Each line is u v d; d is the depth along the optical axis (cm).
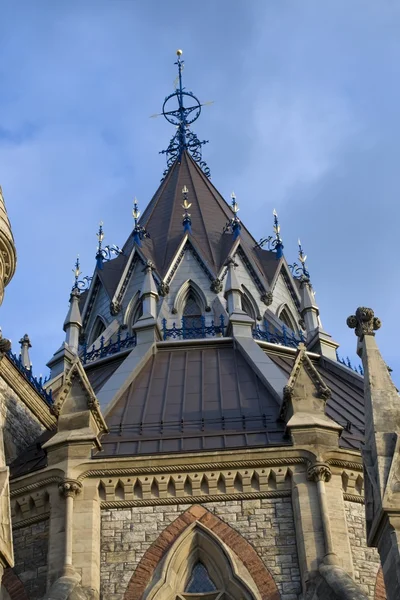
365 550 3045
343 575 2819
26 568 3048
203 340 4241
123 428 3444
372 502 2497
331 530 2997
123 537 3045
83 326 5094
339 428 3219
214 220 5381
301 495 3072
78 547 2995
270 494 3105
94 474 3139
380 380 2756
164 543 3023
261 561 2970
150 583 2934
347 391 4175
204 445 3272
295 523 3034
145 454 3200
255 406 3541
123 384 3778
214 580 3008
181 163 5997
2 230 2966
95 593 2898
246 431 3347
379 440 2570
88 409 3291
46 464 3222
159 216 5472
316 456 3125
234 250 5016
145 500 3111
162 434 3375
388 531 2386
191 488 3128
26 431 3647
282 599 2888
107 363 4484
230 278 4609
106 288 5047
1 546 2153
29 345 4675
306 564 2917
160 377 3912
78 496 3111
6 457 3447
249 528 3045
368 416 2683
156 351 4222
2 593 3020
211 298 4831
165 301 4838
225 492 3116
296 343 4678
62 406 3316
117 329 4859
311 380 3362
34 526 3141
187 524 3058
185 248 5044
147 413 3550
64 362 4731
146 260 4975
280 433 3312
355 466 3170
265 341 4531
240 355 4100
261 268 5159
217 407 3556
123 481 3138
